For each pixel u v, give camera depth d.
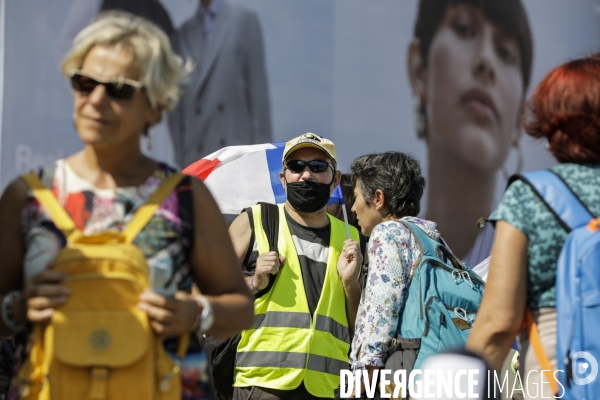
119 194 3.36
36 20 10.78
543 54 15.22
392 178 5.55
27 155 10.69
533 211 3.69
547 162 15.13
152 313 3.11
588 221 3.62
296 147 6.17
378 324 4.75
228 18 12.11
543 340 3.68
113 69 3.30
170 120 11.61
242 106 12.18
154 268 3.26
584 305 3.51
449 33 14.20
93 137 3.28
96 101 3.27
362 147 13.34
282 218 6.27
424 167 13.88
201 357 3.46
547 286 3.69
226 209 7.16
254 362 5.83
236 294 3.54
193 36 11.86
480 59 14.45
